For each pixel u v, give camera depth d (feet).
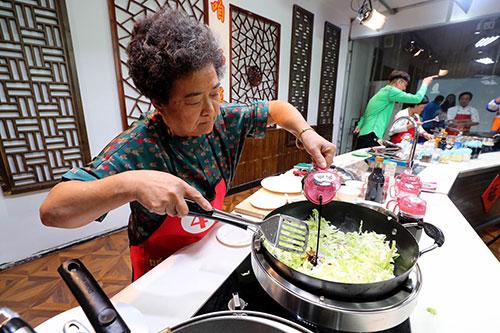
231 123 2.93
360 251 2.08
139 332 1.49
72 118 6.27
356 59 14.61
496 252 6.69
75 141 6.42
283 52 11.12
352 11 13.25
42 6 5.40
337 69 14.40
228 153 2.97
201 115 2.04
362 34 13.88
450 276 2.27
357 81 14.93
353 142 15.57
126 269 5.93
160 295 1.90
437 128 9.48
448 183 4.82
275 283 1.63
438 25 11.24
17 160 5.71
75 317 1.54
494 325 1.77
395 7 12.07
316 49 12.70
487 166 6.17
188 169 2.52
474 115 10.36
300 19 11.40
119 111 7.00
